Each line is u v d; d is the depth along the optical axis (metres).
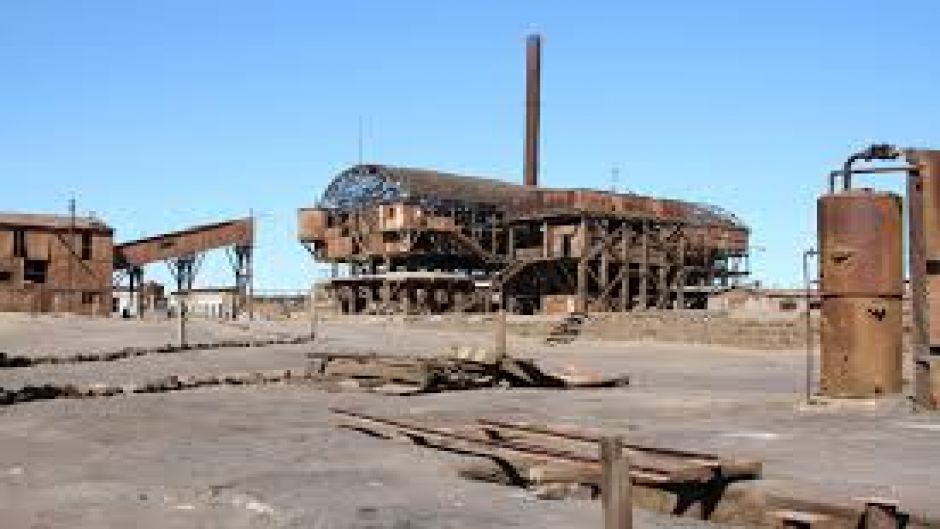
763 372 31.17
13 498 11.09
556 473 10.77
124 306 73.81
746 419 17.77
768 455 12.88
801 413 18.20
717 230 75.50
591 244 67.38
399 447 14.48
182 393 24.31
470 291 72.62
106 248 62.50
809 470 11.52
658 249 71.06
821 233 19.34
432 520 9.39
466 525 9.16
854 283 18.78
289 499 10.52
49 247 60.47
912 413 17.61
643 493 10.70
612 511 6.14
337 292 75.25
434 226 70.00
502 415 19.23
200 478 12.04
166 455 14.12
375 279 71.25
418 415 19.31
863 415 17.48
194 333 46.06
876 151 19.11
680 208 73.75
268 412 19.98
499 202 74.00
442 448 14.12
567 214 66.88
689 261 74.69
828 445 13.90
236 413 19.77
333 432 16.50
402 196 69.94
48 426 17.64
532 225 71.31
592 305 67.00
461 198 71.62
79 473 12.64
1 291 58.41
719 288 71.62
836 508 9.15
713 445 14.00
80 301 61.31
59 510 10.41
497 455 12.41
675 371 31.94
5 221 58.91
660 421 17.83
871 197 18.77
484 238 73.94
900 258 19.02
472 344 44.84
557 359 37.66
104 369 30.11
